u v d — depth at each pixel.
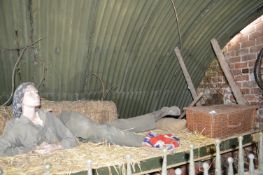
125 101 4.33
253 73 3.90
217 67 4.52
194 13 3.67
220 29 4.09
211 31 4.08
